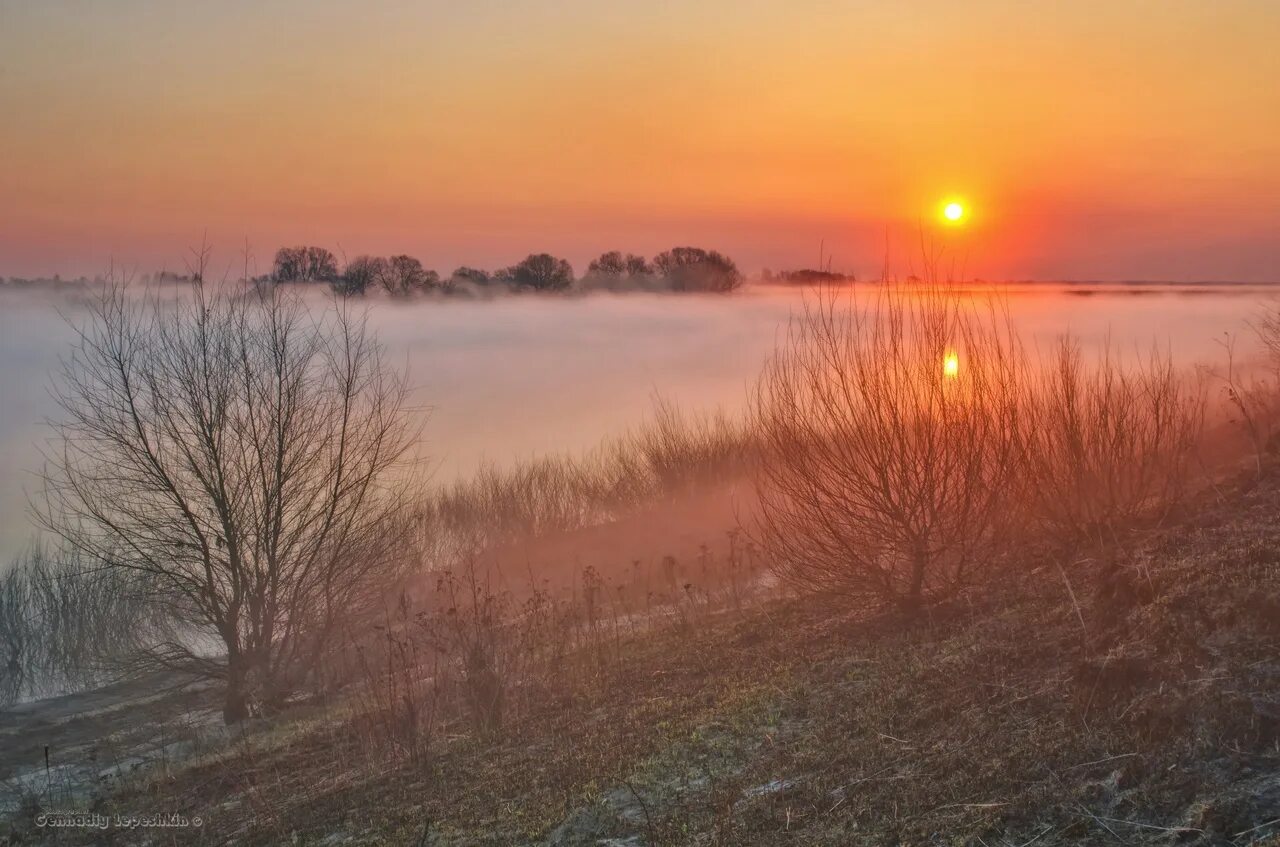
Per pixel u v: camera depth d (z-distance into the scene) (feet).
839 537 33.58
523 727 32.09
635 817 22.39
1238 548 23.73
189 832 30.12
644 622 45.14
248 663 48.93
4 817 35.09
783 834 19.33
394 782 30.01
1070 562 30.94
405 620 46.65
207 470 48.62
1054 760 18.52
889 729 22.82
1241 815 15.05
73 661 55.52
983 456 32.89
